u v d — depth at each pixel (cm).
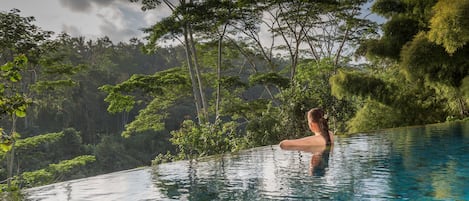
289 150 768
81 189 464
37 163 3591
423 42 1298
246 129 1521
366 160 545
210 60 2797
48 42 1975
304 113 1516
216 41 2639
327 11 2595
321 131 834
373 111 1861
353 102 2048
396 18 1585
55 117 4722
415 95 1811
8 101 500
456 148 614
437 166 458
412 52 1307
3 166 3103
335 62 2669
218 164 625
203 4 2102
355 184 382
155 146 4984
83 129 5112
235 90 2873
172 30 2089
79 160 2294
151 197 388
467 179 376
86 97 5191
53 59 2047
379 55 1619
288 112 1515
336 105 1756
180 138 1173
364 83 1705
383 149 666
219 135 1160
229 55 2872
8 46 1825
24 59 507
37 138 2170
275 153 729
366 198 325
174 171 576
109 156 4562
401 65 1399
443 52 1273
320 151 706
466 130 961
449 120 1647
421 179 388
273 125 1488
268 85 2475
